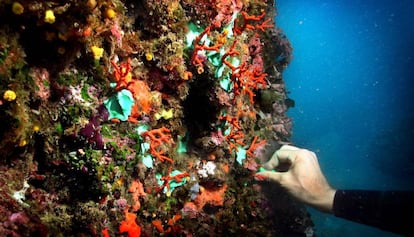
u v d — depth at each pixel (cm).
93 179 181
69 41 174
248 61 310
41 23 161
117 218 202
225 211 286
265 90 334
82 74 186
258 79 292
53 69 177
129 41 211
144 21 218
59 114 179
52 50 174
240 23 275
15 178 171
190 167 261
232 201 292
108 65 197
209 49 232
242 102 298
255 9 322
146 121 221
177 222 244
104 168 185
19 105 160
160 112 230
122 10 198
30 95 168
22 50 160
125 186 207
